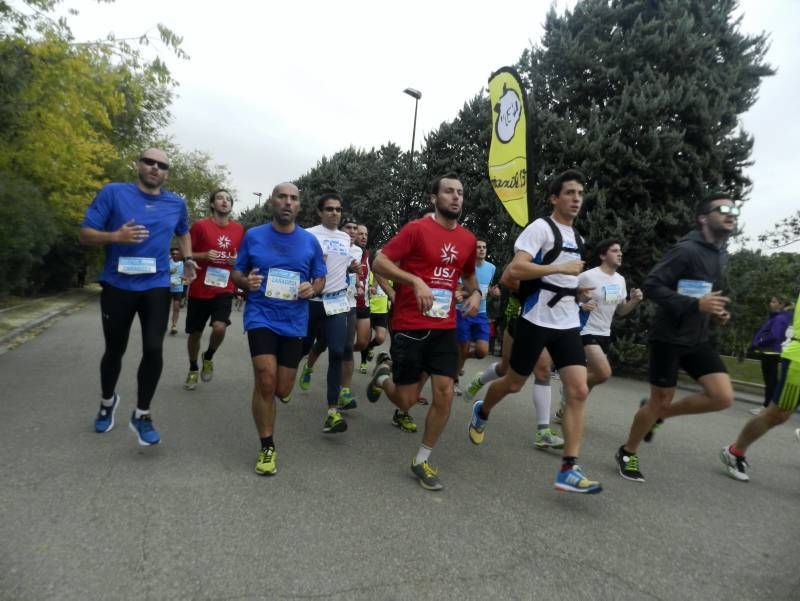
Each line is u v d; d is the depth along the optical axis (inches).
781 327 296.4
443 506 130.6
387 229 902.4
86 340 353.4
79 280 1051.9
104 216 150.7
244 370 283.4
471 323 247.3
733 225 150.6
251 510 119.5
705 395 154.9
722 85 434.9
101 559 96.0
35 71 341.4
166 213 158.9
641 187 418.0
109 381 162.7
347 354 211.6
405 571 99.8
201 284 231.3
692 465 184.5
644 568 108.3
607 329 221.9
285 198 149.9
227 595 88.4
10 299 593.0
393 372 149.5
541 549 112.7
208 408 201.9
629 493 151.0
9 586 86.5
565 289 147.4
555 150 450.6
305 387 244.5
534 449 186.1
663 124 424.8
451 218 146.9
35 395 202.7
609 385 376.5
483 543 113.1
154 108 761.6
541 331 147.6
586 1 460.1
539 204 458.6
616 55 440.8
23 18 325.1
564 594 96.6
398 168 910.4
